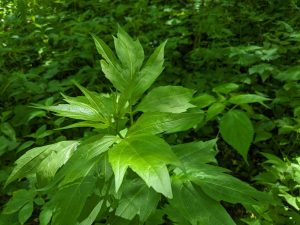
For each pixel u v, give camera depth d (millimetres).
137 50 1365
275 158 2307
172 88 1361
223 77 3963
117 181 917
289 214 2070
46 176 1277
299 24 5500
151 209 1271
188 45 5480
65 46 5426
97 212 1294
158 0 7051
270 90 3975
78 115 1287
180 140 3182
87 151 1146
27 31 6102
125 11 6738
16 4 6930
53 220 1152
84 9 7199
